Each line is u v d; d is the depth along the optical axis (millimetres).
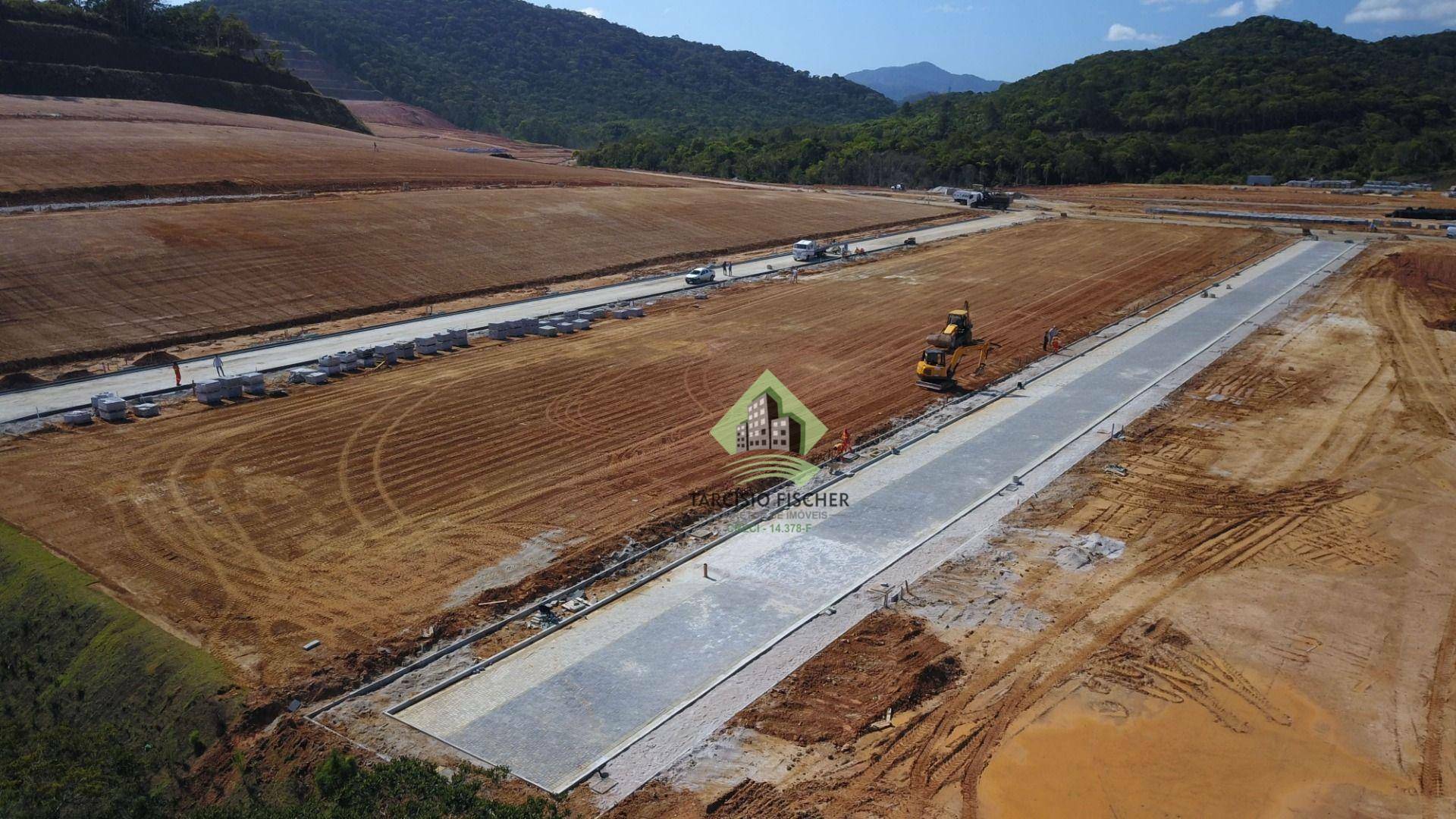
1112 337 46625
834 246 67875
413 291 51562
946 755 17375
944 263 65312
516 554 24469
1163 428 34312
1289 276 60188
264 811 14984
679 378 39188
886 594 22812
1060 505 27922
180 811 16516
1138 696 19109
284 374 38156
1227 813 16078
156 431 32000
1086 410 36188
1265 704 18891
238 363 39500
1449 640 21125
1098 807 16156
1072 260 66375
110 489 27500
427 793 15461
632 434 33000
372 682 19297
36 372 37438
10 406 33906
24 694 19906
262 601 21906
